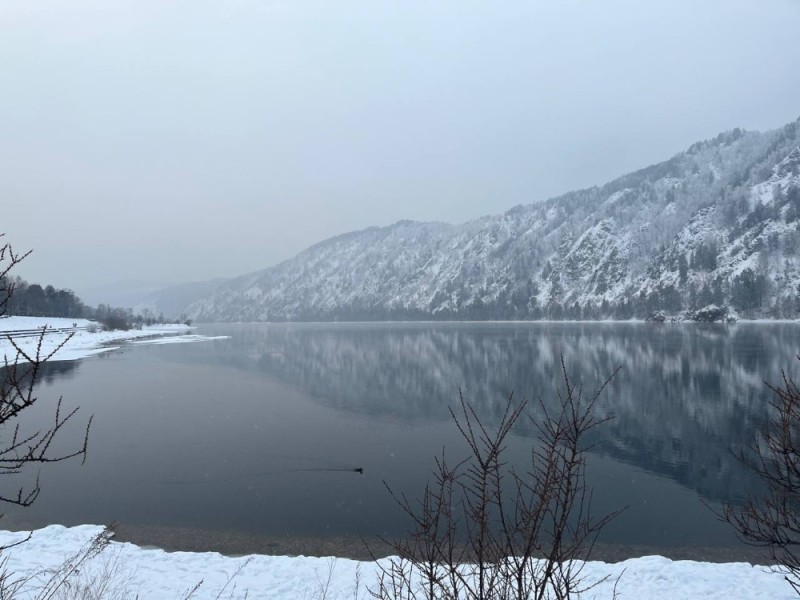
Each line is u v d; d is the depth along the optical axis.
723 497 16.38
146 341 98.75
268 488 17.25
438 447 22.34
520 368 49.62
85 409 30.91
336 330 160.00
